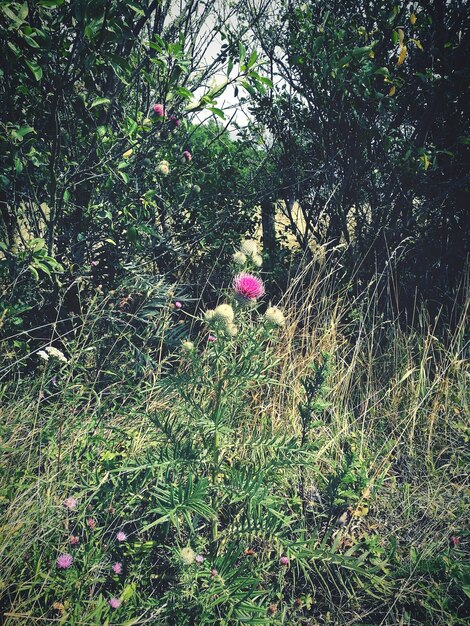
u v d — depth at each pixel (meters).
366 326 4.03
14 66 2.60
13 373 2.95
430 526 2.52
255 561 2.22
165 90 2.95
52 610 1.82
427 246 4.48
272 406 3.00
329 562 2.18
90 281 3.37
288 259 4.94
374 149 4.22
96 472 2.28
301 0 4.24
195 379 2.10
